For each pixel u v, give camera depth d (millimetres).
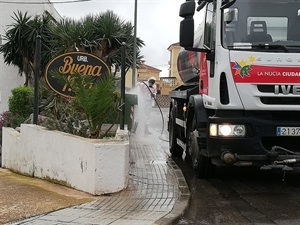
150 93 13141
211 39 6125
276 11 5879
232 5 5852
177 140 8766
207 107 6199
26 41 14797
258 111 5660
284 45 5699
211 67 6043
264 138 5719
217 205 5477
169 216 4770
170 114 9648
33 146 7488
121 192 5773
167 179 6551
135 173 6957
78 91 6551
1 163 9586
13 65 16484
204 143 6289
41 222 4562
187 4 5934
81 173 6000
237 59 5656
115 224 4480
